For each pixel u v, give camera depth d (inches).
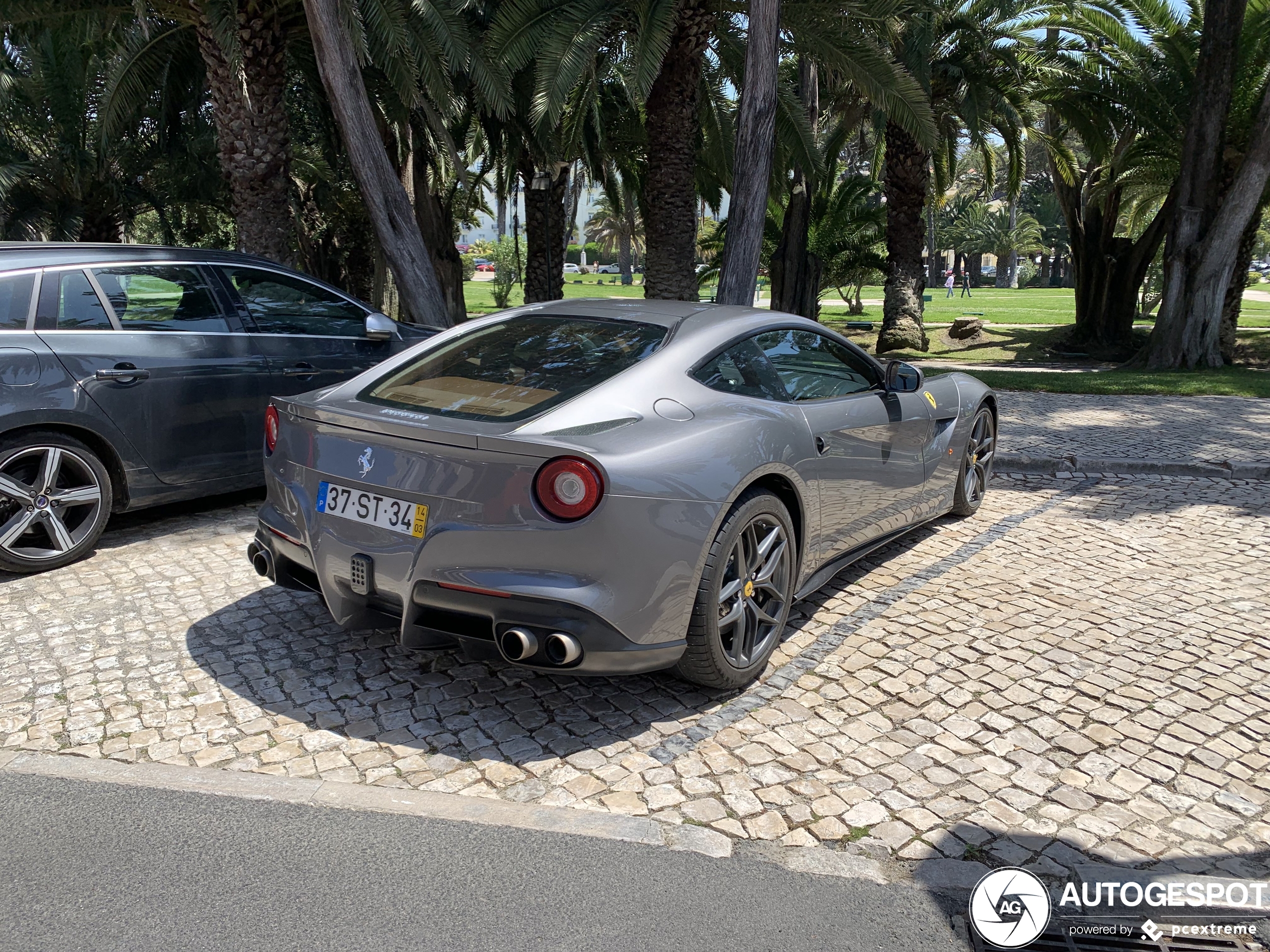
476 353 143.9
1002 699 134.0
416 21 423.8
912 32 619.5
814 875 95.3
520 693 134.8
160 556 191.9
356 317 237.1
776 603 141.2
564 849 98.6
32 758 114.9
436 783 111.1
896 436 174.2
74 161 638.5
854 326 996.6
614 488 111.3
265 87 444.8
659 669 123.5
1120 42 725.9
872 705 132.3
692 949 84.4
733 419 131.5
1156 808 107.6
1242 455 291.1
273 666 142.1
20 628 155.2
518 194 930.7
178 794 107.7
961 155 2329.0
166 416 195.5
